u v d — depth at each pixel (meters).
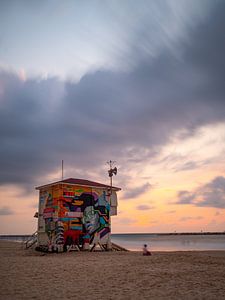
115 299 8.65
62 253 25.81
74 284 10.89
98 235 29.38
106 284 10.88
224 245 68.75
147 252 23.47
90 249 28.50
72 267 15.49
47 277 12.40
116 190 31.80
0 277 12.41
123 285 10.69
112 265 16.33
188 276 12.55
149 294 9.27
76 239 27.89
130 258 20.42
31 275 12.92
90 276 12.63
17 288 10.19
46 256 22.73
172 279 11.86
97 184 30.80
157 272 13.68
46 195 30.17
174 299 8.64
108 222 30.33
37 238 30.55
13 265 16.34
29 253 26.08
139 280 11.66
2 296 9.03
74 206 28.42
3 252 27.19
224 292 9.52
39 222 30.75
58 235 26.91
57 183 28.22
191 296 8.99
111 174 31.66
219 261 18.38
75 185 28.86
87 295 9.16
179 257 21.06
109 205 30.77
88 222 28.91
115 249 30.88
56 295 9.16
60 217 27.38
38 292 9.56
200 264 16.80
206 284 10.83
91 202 29.58
